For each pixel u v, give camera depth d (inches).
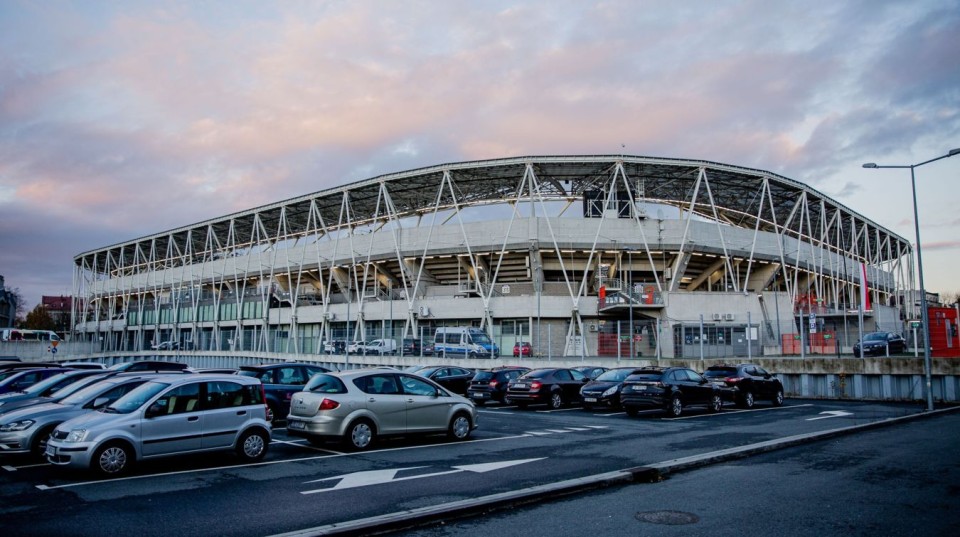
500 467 507.5
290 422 611.8
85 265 4630.9
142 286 3932.1
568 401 1127.6
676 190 2573.8
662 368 990.4
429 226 2427.4
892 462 520.4
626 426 818.8
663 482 443.2
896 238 3727.9
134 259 4052.7
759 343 1781.5
